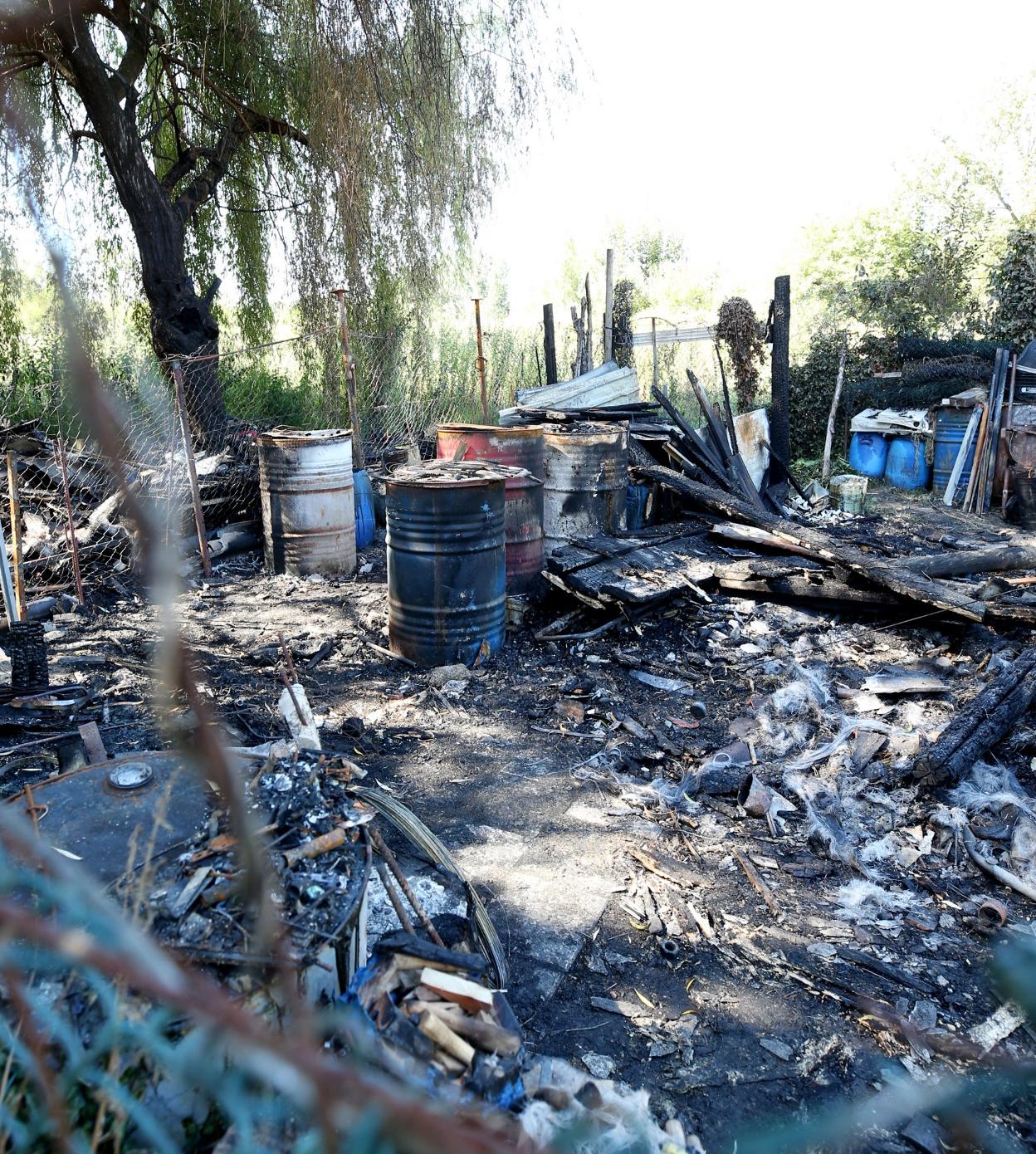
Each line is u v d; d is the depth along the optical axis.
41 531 8.12
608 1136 2.00
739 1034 3.00
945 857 4.10
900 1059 2.89
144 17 10.43
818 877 3.94
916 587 6.68
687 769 4.94
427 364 13.91
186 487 8.88
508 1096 1.97
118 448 0.46
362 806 2.61
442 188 11.02
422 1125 0.47
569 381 11.76
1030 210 19.44
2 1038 1.42
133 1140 1.44
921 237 18.97
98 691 5.63
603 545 7.69
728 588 7.49
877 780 4.69
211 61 11.63
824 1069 2.85
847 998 3.15
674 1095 2.74
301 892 2.11
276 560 8.62
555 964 3.32
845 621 7.16
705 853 4.10
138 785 2.49
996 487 11.76
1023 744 5.00
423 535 6.07
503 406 14.97
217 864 2.15
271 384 13.75
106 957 0.55
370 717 5.52
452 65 10.63
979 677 6.04
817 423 14.49
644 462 9.74
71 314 0.47
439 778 4.78
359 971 2.21
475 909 3.14
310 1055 0.50
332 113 10.15
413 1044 1.98
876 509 11.90
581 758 5.04
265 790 2.50
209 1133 1.47
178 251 11.35
